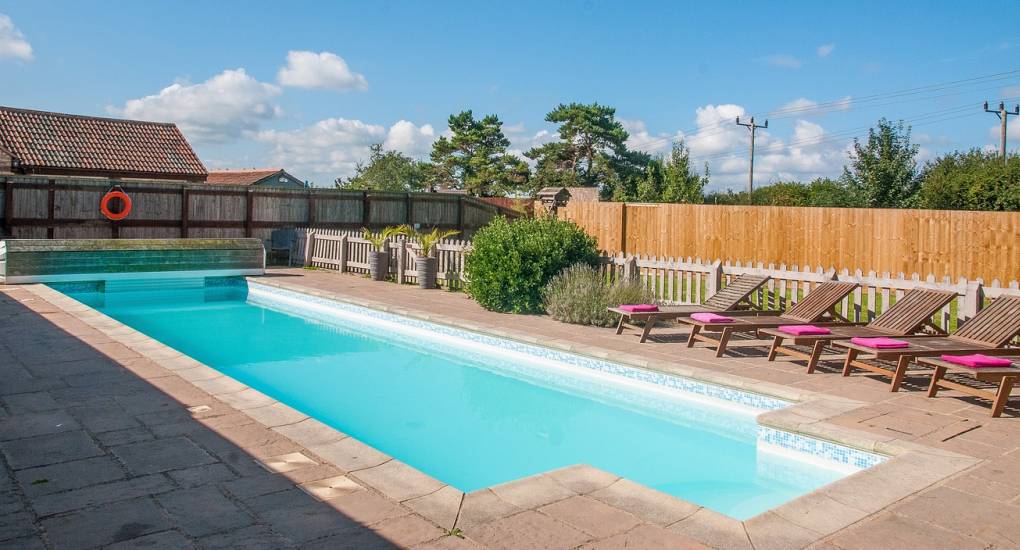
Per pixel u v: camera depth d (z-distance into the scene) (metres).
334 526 3.31
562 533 3.28
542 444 6.06
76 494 3.66
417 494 3.72
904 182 20.30
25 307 10.16
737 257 16.59
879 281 8.28
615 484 3.92
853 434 4.87
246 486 3.79
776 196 28.66
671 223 17.88
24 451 4.31
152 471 3.99
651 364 7.28
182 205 18.73
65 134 25.88
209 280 16.31
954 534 3.35
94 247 14.40
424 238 14.23
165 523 3.31
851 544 3.23
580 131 54.69
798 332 7.03
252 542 3.13
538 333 9.04
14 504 3.52
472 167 55.34
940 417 5.34
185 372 6.39
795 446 5.20
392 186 44.06
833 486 3.96
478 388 7.83
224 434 4.66
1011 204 17.05
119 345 7.57
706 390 6.78
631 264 10.97
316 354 9.53
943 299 7.18
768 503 4.80
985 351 6.14
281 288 14.34
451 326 10.02
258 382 8.03
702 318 7.87
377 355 9.48
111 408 5.25
